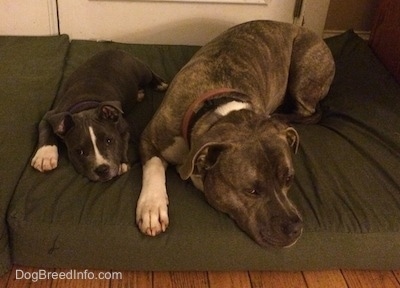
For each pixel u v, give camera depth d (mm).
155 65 1194
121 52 1075
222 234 764
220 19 1309
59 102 965
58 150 886
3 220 748
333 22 1455
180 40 1335
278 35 1052
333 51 1268
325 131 1007
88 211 767
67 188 802
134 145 937
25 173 816
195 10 1286
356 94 1099
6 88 998
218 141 709
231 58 892
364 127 1001
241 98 799
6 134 873
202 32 1325
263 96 926
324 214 800
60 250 770
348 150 941
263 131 725
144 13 1278
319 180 860
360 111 1041
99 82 964
